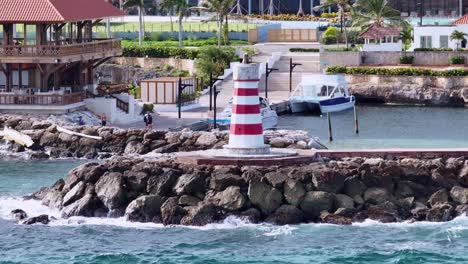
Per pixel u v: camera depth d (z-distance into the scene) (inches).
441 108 5073.8
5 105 3946.9
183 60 5580.7
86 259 2092.8
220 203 2365.9
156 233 2284.7
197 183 2395.4
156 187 2400.3
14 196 2687.0
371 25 5915.4
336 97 4862.2
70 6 4126.5
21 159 3435.0
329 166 2468.0
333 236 2258.9
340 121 4542.3
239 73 2512.3
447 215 2394.2
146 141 3476.9
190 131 3513.8
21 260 2095.2
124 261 2074.3
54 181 2967.5
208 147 3373.5
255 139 2527.1
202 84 5034.5
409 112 4891.7
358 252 2135.8
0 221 2400.3
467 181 2507.4
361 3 6250.0
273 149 2664.9
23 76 4119.1
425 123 4458.7
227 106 4488.2
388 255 2113.7
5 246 2204.7
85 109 4067.4
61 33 4367.6
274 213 2368.4
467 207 2432.3
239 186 2386.8
